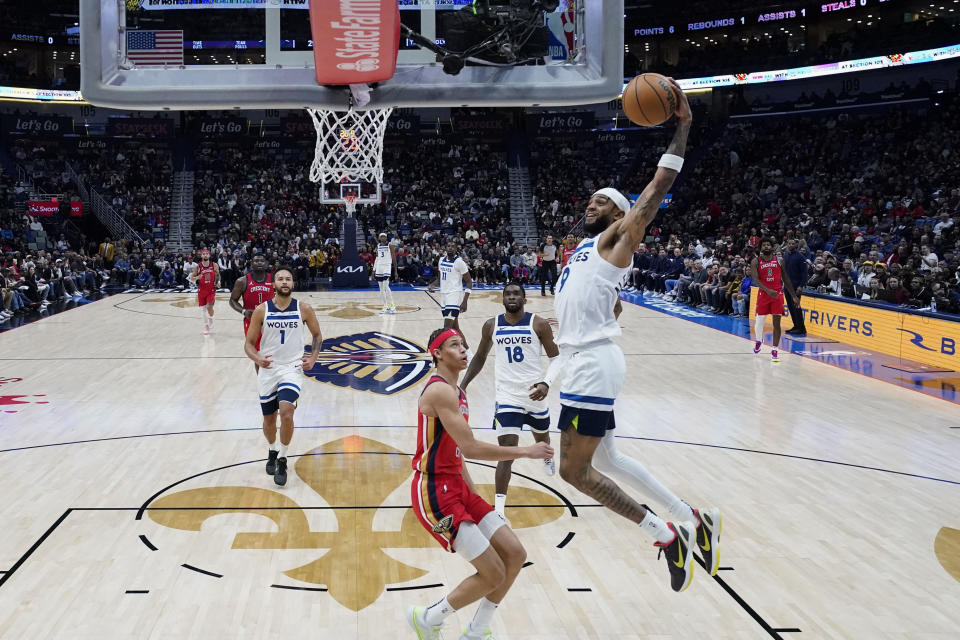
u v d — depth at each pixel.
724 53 31.81
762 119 31.41
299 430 7.52
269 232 27.67
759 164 29.73
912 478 6.17
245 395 9.02
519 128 32.50
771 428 7.67
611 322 3.62
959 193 21.69
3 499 5.55
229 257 23.45
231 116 31.28
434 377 3.65
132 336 13.57
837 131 28.64
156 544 4.80
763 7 30.88
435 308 17.72
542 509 5.47
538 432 5.66
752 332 14.29
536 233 30.53
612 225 3.55
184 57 4.90
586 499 5.67
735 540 4.94
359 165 16.00
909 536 5.01
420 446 3.62
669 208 29.70
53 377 10.01
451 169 32.34
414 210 30.09
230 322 15.59
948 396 9.04
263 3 4.95
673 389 9.48
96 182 30.67
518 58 5.04
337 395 9.03
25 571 4.39
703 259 19.09
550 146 33.38
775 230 24.78
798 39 32.84
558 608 4.05
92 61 4.82
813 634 3.78
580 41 5.03
